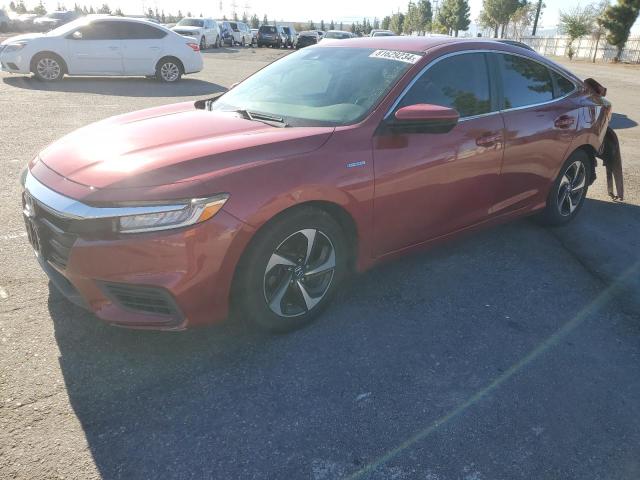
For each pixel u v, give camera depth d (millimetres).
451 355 2928
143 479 2068
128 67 13078
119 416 2369
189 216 2459
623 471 2221
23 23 44156
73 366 2662
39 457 2125
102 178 2555
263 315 2857
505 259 4156
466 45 3766
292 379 2670
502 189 3949
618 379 2795
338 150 2926
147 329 2602
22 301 3182
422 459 2225
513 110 3941
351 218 3043
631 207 5590
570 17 44156
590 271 4035
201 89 12641
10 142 6770
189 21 29219
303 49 4301
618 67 32969
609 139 5297
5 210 4555
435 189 3404
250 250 2686
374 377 2715
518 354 2967
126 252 2438
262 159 2711
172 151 2723
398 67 3453
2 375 2557
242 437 2297
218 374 2678
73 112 8914
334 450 2254
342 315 3254
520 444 2332
